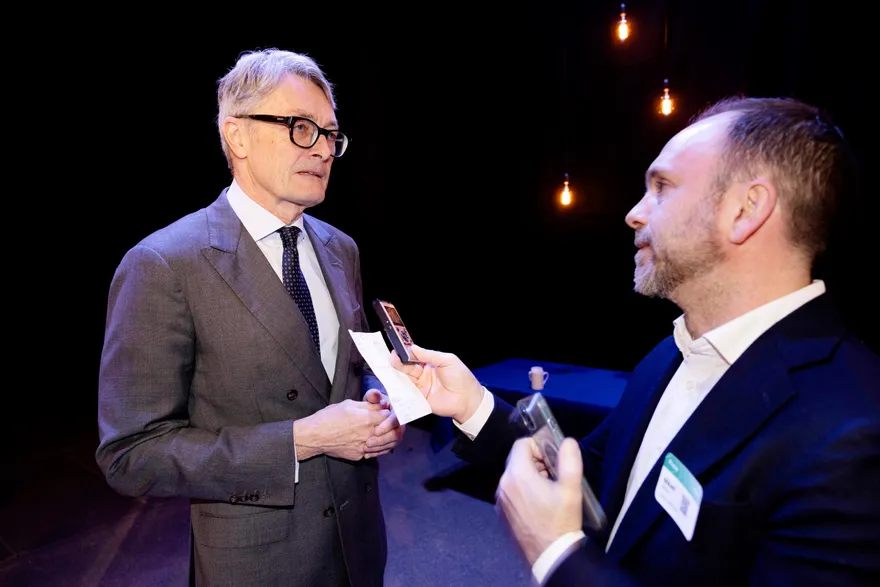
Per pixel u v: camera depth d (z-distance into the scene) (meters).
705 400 0.67
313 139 1.03
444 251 6.98
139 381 0.91
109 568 2.17
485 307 6.83
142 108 4.56
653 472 0.71
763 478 0.59
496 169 6.30
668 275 0.73
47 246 4.92
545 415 0.71
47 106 4.35
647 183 0.78
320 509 1.03
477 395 1.06
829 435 0.54
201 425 1.00
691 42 4.27
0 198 4.59
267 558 0.97
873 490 0.49
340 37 5.39
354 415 0.96
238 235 1.04
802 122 0.65
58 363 5.26
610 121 5.08
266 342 0.99
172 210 4.95
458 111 6.39
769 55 3.81
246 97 1.00
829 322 0.64
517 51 5.69
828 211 0.64
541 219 6.04
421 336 6.47
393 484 2.81
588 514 0.63
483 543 2.27
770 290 0.67
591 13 4.98
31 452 3.41
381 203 6.34
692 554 0.62
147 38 4.30
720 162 0.67
